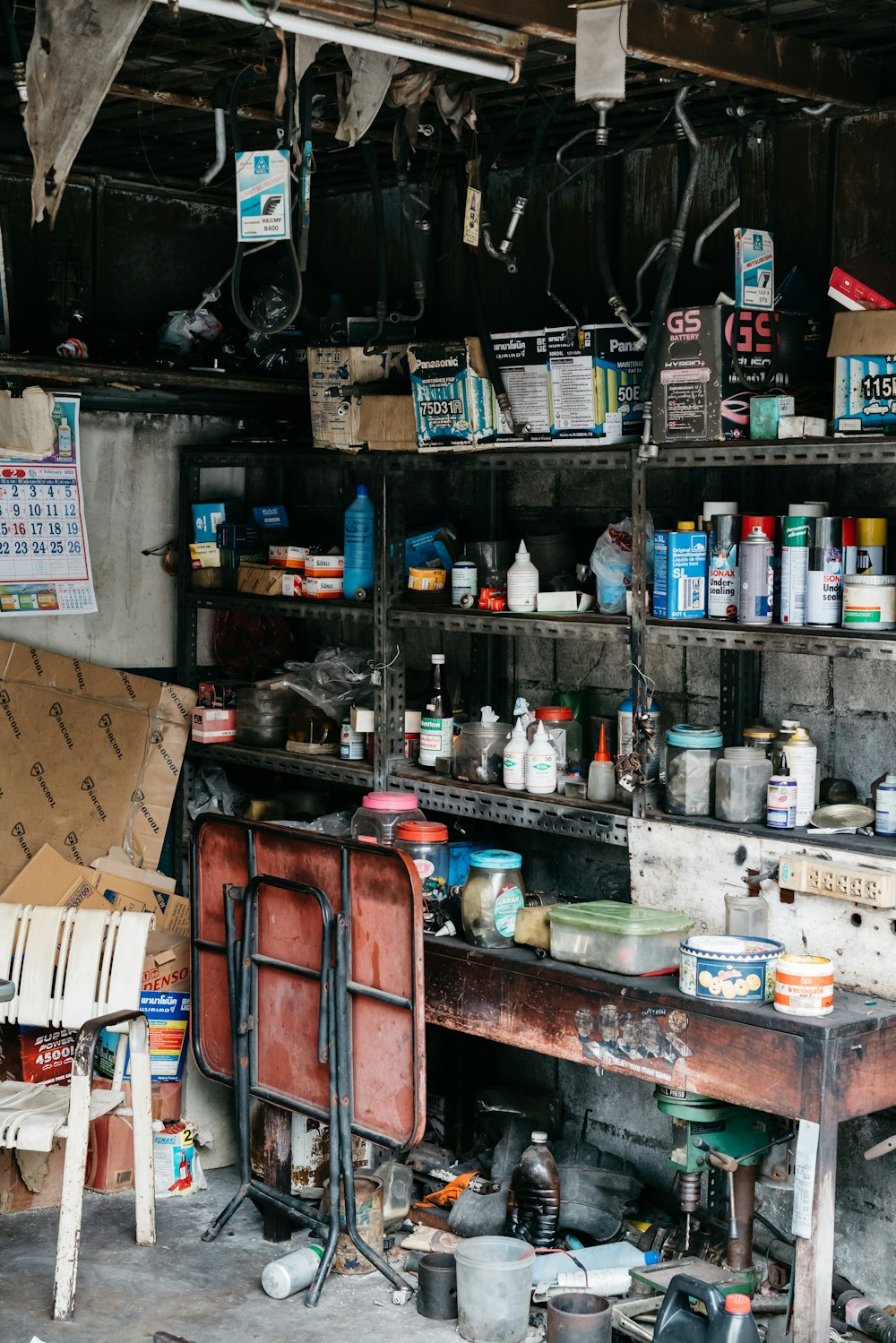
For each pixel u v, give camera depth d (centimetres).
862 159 357
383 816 406
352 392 427
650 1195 411
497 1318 329
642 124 399
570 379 372
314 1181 398
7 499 457
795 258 373
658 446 360
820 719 375
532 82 364
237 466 506
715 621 359
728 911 347
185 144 450
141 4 259
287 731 493
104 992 373
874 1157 328
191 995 404
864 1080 304
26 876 446
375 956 348
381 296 416
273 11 260
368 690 464
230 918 379
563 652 438
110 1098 365
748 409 347
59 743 470
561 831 388
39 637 480
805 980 305
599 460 375
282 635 513
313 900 362
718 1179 375
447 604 431
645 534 367
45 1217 400
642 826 370
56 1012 375
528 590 404
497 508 448
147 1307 348
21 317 464
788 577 343
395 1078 346
